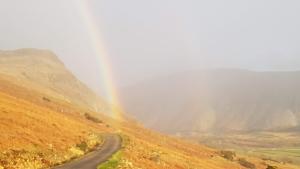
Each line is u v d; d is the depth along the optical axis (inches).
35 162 1776.6
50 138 2375.7
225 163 4948.3
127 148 2960.1
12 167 1608.0
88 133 3341.5
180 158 3710.6
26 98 5551.2
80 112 6225.4
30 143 2063.2
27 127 2412.6
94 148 2733.8
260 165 5748.0
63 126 3048.7
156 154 3176.7
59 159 1991.9
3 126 2201.0
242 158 5910.4
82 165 1893.5
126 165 2121.1
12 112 2652.6
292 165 7209.6
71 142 2546.8
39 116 2987.2
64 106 6353.3
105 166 1914.4
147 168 2372.0
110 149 2726.4
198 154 5319.9
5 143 1882.4
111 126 5664.4
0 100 3070.9
